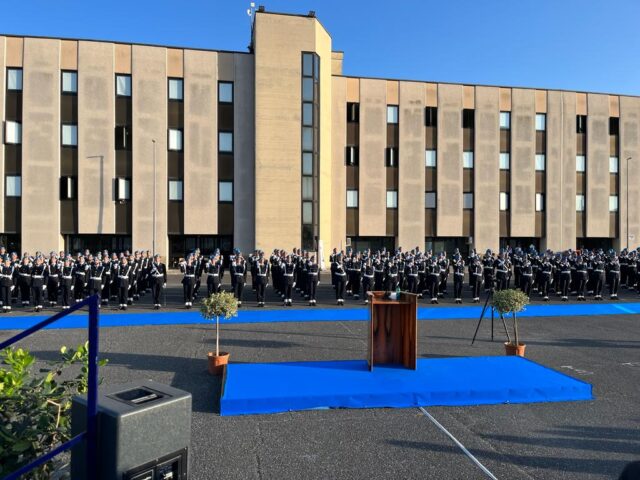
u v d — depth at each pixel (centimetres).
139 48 2653
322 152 2845
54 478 298
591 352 929
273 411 589
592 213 3309
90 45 2595
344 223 2995
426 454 475
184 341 991
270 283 2339
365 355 880
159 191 2677
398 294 761
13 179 2534
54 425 294
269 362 824
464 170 3159
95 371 215
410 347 732
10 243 2580
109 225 2622
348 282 1817
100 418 214
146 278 1825
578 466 453
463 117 3159
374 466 449
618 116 3372
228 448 484
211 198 2734
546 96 3262
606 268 1909
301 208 2736
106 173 2620
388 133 3078
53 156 2559
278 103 2712
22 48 2534
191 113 2714
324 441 504
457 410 604
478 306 1576
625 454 479
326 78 2912
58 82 2566
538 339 1051
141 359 835
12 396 288
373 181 3045
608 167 3344
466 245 3231
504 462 459
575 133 3300
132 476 213
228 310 764
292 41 2738
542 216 3253
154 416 222
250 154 2778
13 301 1586
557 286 1919
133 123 2642
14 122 2533
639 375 770
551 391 644
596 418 577
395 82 3088
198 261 1767
